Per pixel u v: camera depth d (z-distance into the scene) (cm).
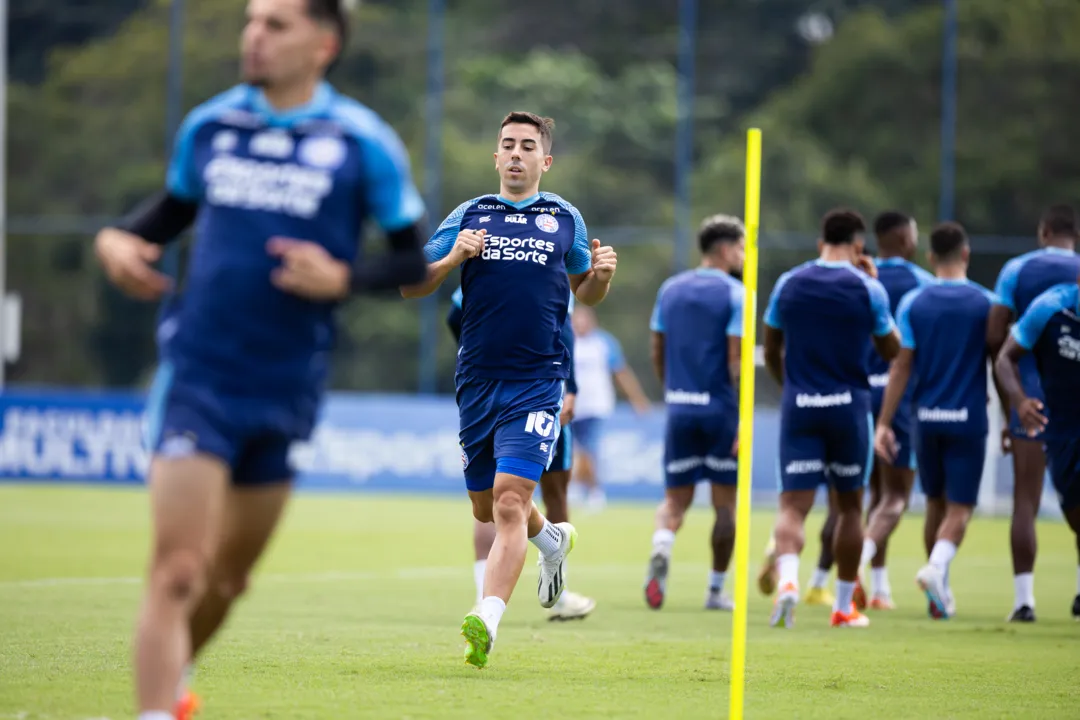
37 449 7206
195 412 1267
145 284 1298
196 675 1917
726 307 3095
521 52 10412
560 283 2150
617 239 8006
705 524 5850
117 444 7150
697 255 9244
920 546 5028
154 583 1238
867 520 3434
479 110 9938
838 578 2841
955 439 3053
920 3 9838
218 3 9531
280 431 1309
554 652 2275
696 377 3120
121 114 9581
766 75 9838
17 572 3553
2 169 8238
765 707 1766
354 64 9862
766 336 2888
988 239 7688
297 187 1302
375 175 1322
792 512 2788
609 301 8888
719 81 9938
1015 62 8650
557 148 10075
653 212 9631
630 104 10050
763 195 9456
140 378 9294
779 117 9588
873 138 9369
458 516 5788
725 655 2273
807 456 2770
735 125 9900
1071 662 2278
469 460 2175
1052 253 3008
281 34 1299
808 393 2767
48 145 9588
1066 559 4516
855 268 2775
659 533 3081
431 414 7169
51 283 9450
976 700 1870
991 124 8681
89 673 1902
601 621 2825
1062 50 8619
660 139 10012
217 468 1261
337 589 3334
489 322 2122
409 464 7150
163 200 1359
